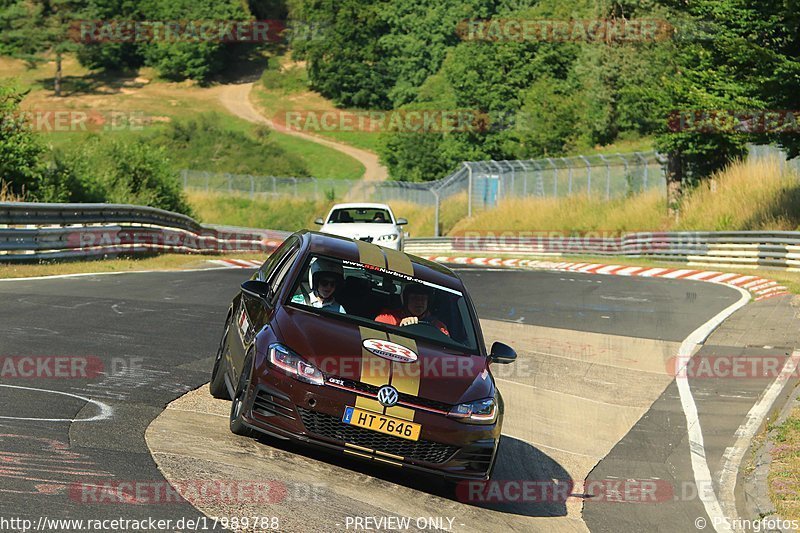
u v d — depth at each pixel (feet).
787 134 299.79
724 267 311.47
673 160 408.67
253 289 77.77
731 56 290.97
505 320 171.01
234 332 85.15
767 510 73.10
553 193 536.42
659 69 641.40
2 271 181.88
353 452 68.80
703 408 112.98
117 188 362.94
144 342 116.78
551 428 102.01
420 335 77.61
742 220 359.87
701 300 208.74
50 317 128.98
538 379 124.57
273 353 70.74
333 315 77.20
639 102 649.20
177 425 77.82
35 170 281.33
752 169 385.91
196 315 145.89
